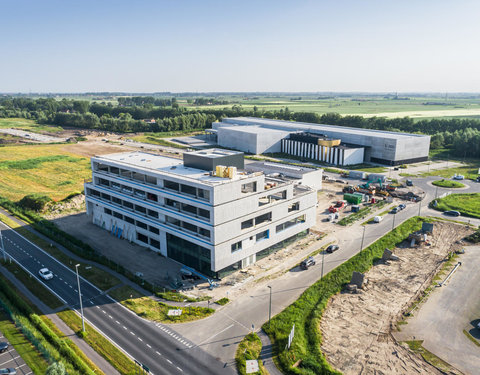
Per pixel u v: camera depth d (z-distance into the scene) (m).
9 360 50.16
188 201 73.69
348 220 107.12
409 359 51.62
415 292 69.62
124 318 60.31
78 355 51.22
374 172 168.25
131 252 84.88
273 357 51.34
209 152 91.69
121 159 98.38
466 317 61.69
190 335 56.06
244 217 75.50
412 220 107.75
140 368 48.94
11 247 87.25
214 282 71.50
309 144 197.25
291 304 64.38
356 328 58.56
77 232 96.75
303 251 86.44
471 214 112.44
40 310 62.34
